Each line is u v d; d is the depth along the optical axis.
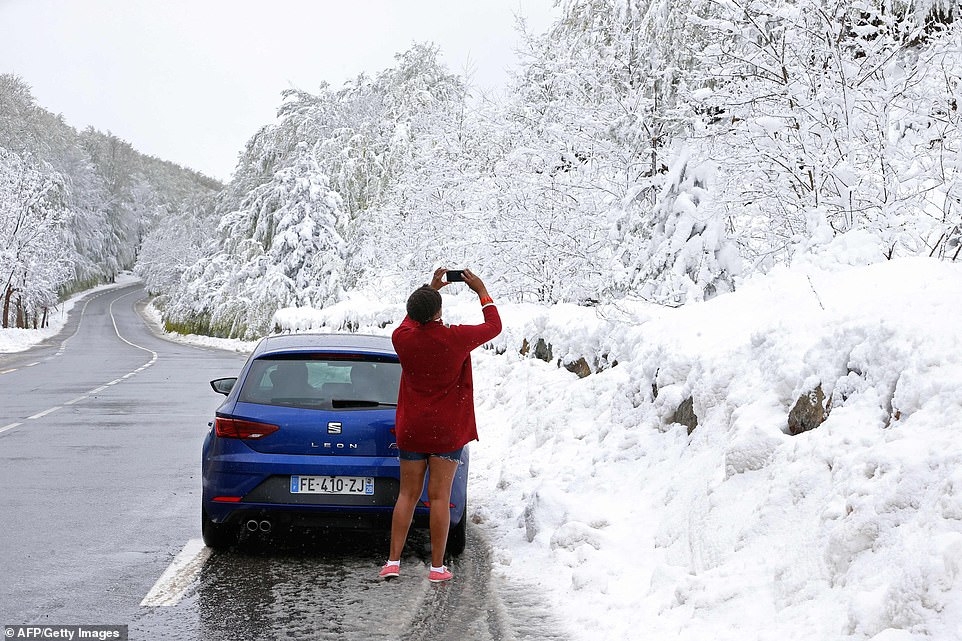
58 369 28.19
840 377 5.42
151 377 24.59
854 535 4.12
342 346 6.68
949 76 8.89
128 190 161.38
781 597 4.28
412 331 5.57
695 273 11.01
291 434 6.03
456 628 4.74
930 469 4.07
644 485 6.75
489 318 5.72
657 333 8.61
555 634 4.67
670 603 4.74
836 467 4.69
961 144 8.51
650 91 15.36
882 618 3.60
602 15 16.62
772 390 6.00
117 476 9.43
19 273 71.94
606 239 14.78
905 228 8.31
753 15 10.34
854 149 8.96
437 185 23.50
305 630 4.67
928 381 4.63
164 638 4.53
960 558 3.53
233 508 6.02
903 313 5.39
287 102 51.97
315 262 45.53
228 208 60.72
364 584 5.55
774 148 9.64
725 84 10.52
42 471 9.66
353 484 6.00
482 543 6.65
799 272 7.93
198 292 57.78
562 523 6.45
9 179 72.25
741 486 5.38
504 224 17.20
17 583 5.50
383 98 45.72
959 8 10.34
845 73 9.63
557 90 16.84
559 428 9.07
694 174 11.51
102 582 5.54
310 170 48.12
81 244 131.25
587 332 10.91
